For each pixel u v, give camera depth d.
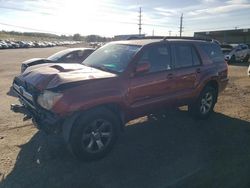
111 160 4.21
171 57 5.26
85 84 3.95
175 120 6.12
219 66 6.43
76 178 3.70
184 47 5.63
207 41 6.41
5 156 4.23
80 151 3.97
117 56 4.89
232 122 6.10
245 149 4.72
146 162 4.18
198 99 5.91
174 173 3.87
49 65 4.92
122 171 3.90
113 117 4.22
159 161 4.21
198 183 3.63
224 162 4.23
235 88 10.16
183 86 5.42
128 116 4.59
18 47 62.41
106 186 3.54
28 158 4.20
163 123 5.91
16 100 7.88
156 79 4.82
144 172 3.89
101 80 4.12
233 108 7.24
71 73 4.24
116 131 4.32
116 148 4.63
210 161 4.25
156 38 5.66
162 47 5.13
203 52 6.04
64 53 10.86
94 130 4.09
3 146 4.59
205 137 5.21
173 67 5.25
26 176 3.71
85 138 4.02
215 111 6.92
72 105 3.71
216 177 3.79
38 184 3.54
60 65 4.75
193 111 6.04
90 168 3.96
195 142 4.96
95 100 3.90
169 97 5.13
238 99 8.31
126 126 5.70
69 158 4.23
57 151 4.44
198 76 5.75
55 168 3.93
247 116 6.55
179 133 5.37
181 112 6.70
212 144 4.89
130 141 4.94
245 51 23.30
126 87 4.36
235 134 5.40
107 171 3.89
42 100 3.99
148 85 4.69
